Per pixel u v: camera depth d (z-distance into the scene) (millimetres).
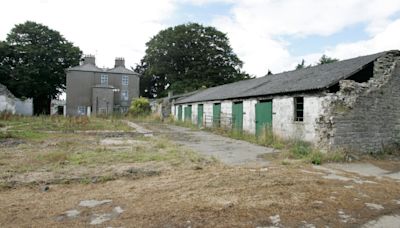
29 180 7398
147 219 5078
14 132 17234
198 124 28172
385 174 9391
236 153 12562
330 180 7824
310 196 6352
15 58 49656
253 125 18953
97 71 47844
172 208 5562
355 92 13023
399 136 14531
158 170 8656
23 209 5520
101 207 5641
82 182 7387
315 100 13641
